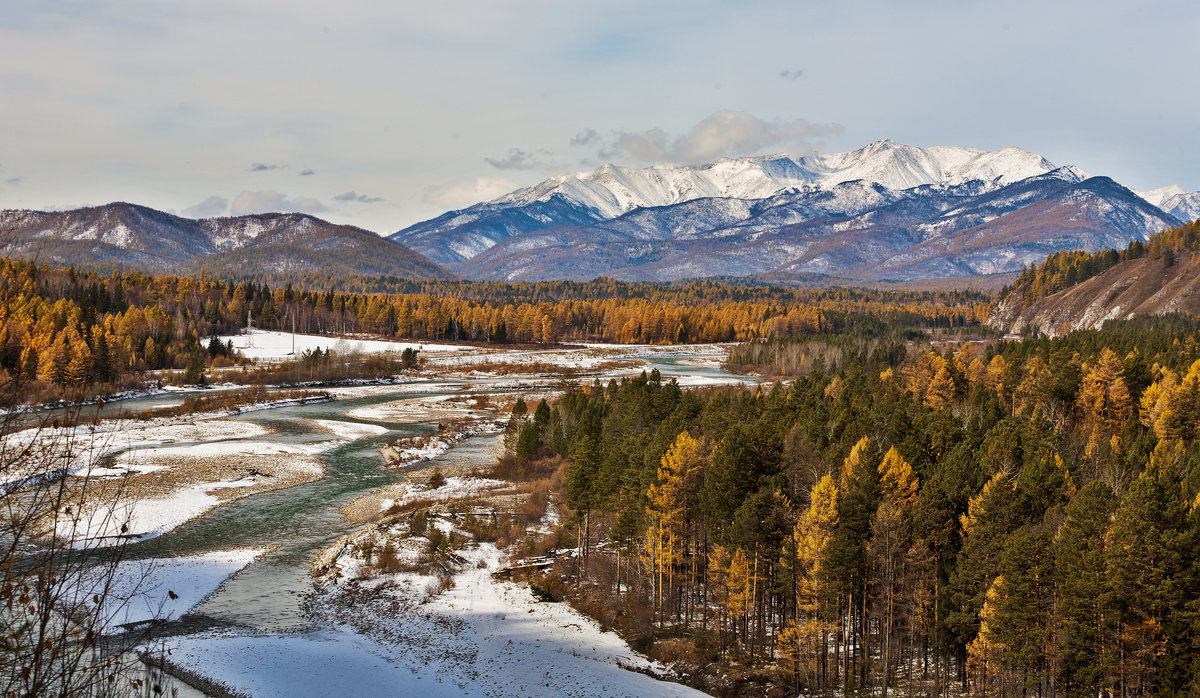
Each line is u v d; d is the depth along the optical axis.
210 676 42.38
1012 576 41.97
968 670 46.47
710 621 55.09
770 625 54.97
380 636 50.81
